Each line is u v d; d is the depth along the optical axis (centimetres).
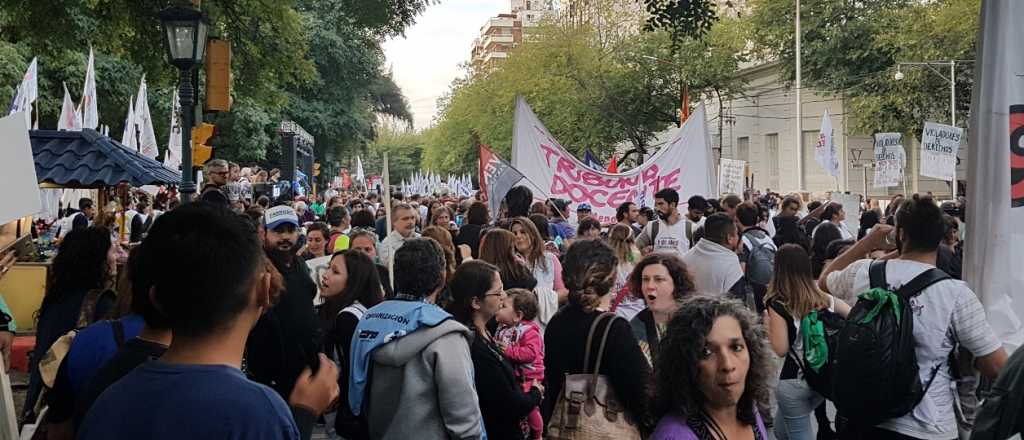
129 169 1061
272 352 446
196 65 1061
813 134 4541
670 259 535
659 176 1411
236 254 215
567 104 4528
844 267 530
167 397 204
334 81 4738
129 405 206
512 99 4991
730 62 4319
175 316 212
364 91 5072
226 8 1636
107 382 288
